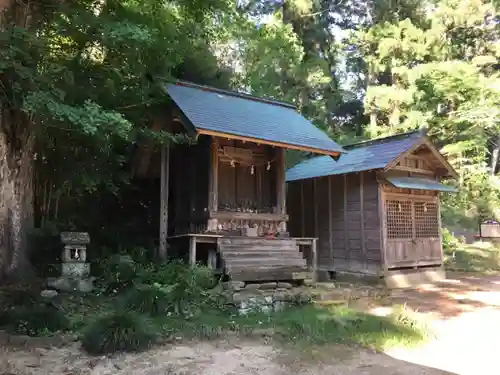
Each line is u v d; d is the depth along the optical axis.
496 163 28.06
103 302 7.02
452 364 4.81
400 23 22.06
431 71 19.91
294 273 9.54
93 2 8.80
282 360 4.79
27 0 7.52
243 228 10.46
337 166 13.43
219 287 7.99
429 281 12.54
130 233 11.91
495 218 22.66
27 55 6.35
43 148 9.15
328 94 25.67
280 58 20.16
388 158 11.76
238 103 12.09
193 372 4.31
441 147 22.16
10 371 4.12
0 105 7.14
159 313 6.42
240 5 23.30
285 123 11.45
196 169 11.35
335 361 4.84
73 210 11.20
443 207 23.81
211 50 16.91
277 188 11.41
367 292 9.63
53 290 7.27
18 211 7.91
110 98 9.24
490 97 19.23
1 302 6.17
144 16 9.23
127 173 11.30
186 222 11.48
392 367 4.67
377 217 11.95
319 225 13.84
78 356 4.69
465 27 23.42
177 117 10.27
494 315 7.58
